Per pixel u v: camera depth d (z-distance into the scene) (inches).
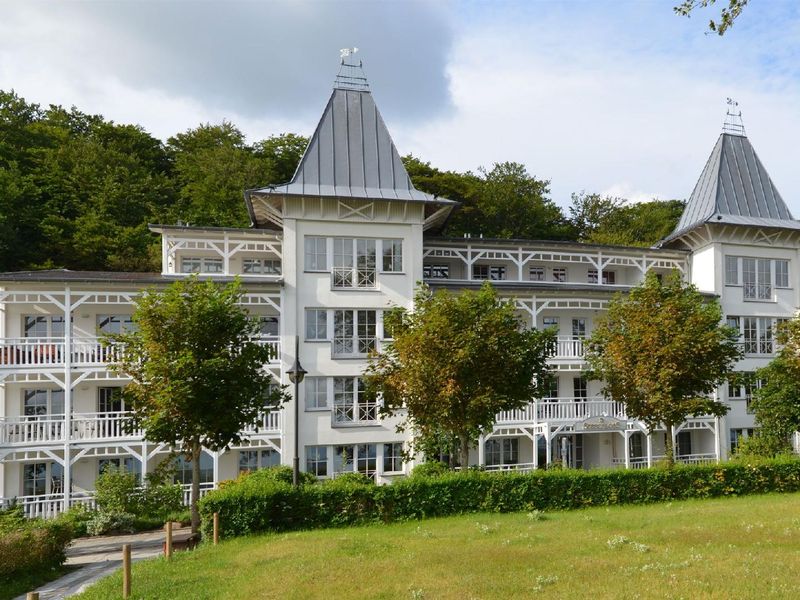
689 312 815.7
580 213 2432.3
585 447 1192.8
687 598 325.1
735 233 1252.5
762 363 1237.7
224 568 445.4
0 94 2148.1
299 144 2325.3
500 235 2052.2
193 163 2162.9
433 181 1998.0
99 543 684.7
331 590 370.6
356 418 1002.7
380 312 1036.5
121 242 1630.2
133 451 876.6
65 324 880.3
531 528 568.7
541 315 1198.3
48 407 951.0
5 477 916.6
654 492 743.7
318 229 1022.4
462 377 699.4
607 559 424.5
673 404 781.3
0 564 488.7
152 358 615.8
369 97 1130.7
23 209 1608.0
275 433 955.3
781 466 804.0
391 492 649.6
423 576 395.9
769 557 414.3
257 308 1065.5
